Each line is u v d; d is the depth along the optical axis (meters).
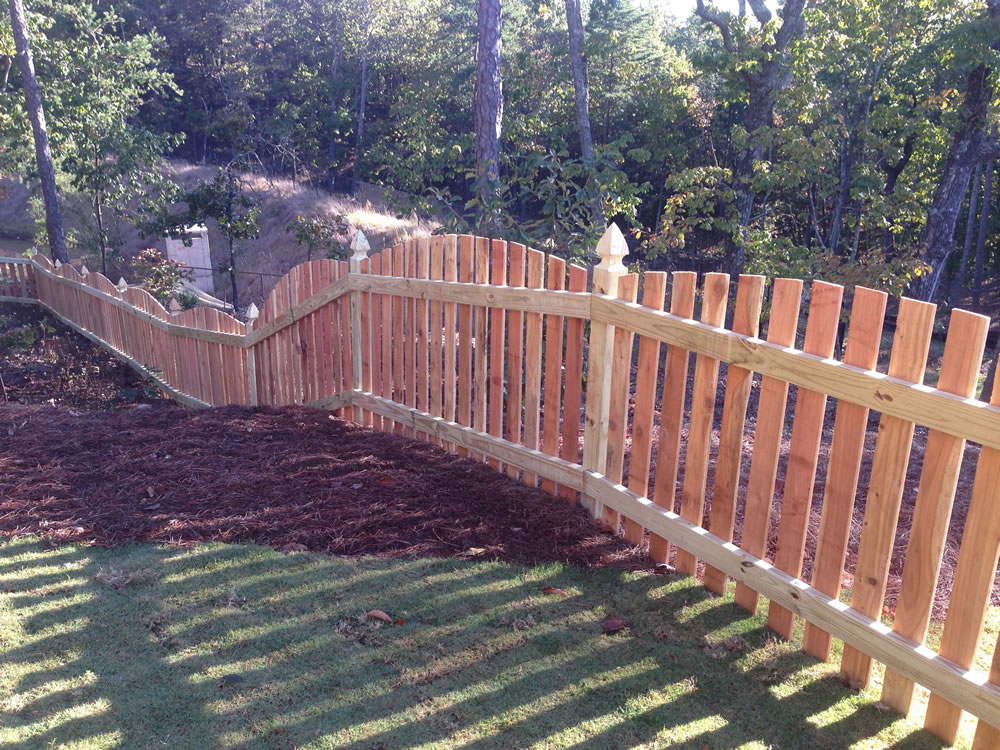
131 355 12.47
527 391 4.36
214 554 3.68
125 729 2.51
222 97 48.66
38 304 16.55
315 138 44.34
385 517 4.05
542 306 4.13
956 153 16.25
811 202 17.67
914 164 20.20
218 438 5.29
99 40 25.30
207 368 9.49
